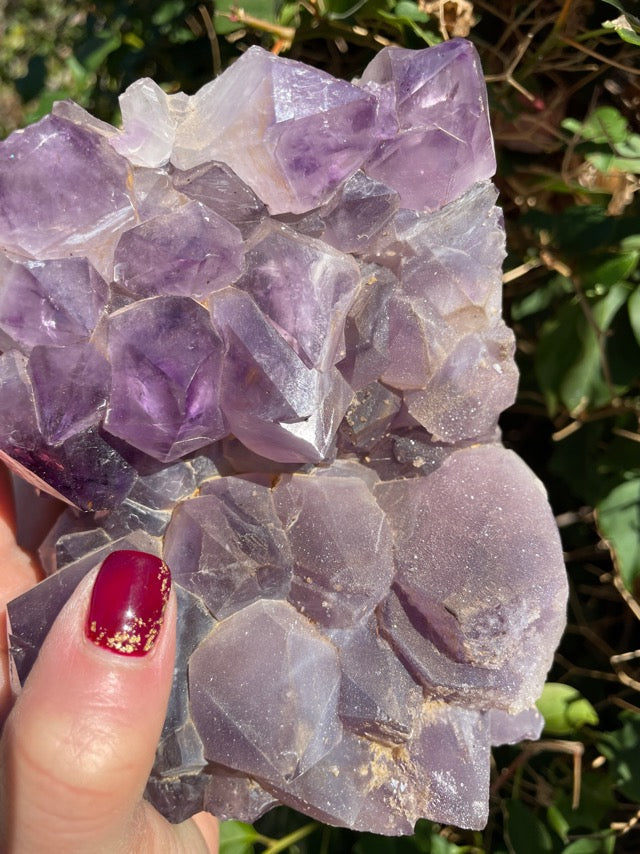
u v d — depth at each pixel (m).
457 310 0.13
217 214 0.11
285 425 0.11
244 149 0.12
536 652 0.13
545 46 0.16
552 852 0.18
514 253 0.18
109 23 0.22
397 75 0.13
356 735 0.13
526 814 0.18
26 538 0.15
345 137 0.12
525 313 0.19
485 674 0.13
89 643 0.10
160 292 0.11
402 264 0.13
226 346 0.11
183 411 0.11
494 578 0.12
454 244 0.13
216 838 0.16
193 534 0.12
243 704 0.12
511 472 0.13
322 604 0.12
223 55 0.19
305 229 0.12
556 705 0.18
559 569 0.13
